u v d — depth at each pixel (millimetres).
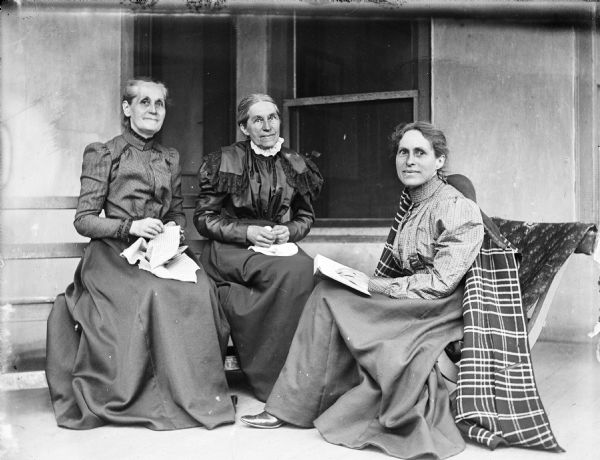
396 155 2594
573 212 3867
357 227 4164
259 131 3096
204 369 2527
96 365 2482
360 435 2209
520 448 2145
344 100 4191
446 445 2078
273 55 4289
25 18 3775
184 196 3340
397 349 2236
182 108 4301
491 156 3973
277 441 2248
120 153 2814
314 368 2381
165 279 2594
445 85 3990
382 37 4121
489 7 3922
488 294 2377
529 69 3906
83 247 2943
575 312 3867
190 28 4230
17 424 2447
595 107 3867
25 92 3770
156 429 2371
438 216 2455
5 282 3416
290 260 2842
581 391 2879
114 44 3984
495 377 2240
